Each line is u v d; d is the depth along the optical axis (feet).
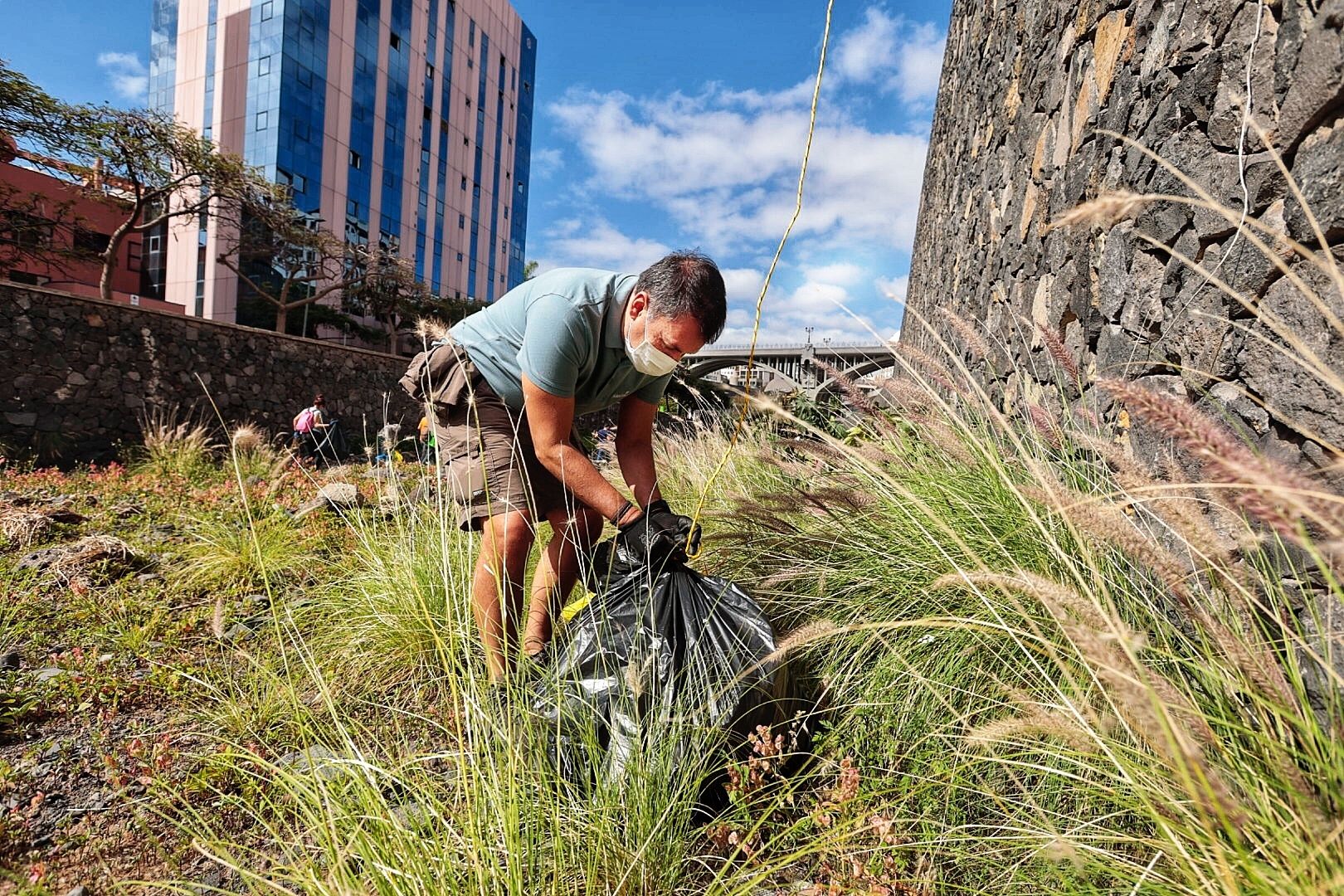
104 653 8.02
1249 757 3.58
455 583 5.65
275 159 106.63
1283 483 2.24
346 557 11.01
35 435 30.30
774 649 5.44
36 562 10.89
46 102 47.32
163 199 62.90
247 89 108.88
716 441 12.60
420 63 136.05
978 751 4.66
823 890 4.14
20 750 6.00
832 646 6.30
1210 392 5.25
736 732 5.05
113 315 33.65
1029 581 3.15
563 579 6.87
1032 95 11.30
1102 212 2.81
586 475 5.96
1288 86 4.44
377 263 98.43
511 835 3.80
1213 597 4.19
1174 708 2.91
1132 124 7.07
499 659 6.02
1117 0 7.73
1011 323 11.41
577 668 5.34
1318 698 3.71
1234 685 3.62
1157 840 3.34
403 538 9.07
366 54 122.42
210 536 12.23
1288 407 4.29
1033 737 4.42
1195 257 5.61
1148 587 5.02
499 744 4.46
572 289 5.91
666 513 6.06
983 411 7.45
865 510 6.84
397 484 10.53
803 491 7.09
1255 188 4.74
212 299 105.50
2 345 29.27
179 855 4.62
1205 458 2.47
